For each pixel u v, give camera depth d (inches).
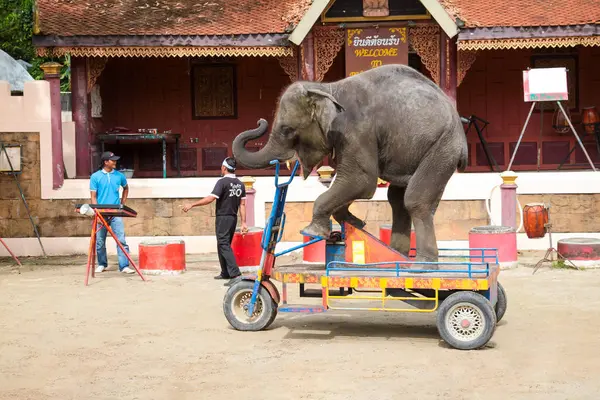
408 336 388.5
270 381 314.3
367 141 389.7
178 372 329.1
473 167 925.2
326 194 394.9
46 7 780.6
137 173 922.7
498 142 927.0
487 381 310.3
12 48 1222.3
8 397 300.2
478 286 358.6
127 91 933.8
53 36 740.7
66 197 697.6
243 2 800.3
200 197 691.4
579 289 496.7
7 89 699.4
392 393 296.5
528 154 924.0
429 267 385.7
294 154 409.4
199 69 938.1
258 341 379.9
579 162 921.5
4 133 698.8
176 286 530.0
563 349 355.9
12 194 698.8
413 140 387.9
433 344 371.2
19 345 377.4
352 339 383.2
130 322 423.2
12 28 1225.4
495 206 666.2
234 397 295.1
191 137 939.3
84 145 773.3
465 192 668.7
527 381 309.4
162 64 934.4
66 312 451.2
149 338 387.9
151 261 578.2
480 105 928.9
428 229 391.5
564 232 672.4
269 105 938.7
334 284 377.4
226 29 757.9
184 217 694.5
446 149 388.5
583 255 578.9
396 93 392.5
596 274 551.8
